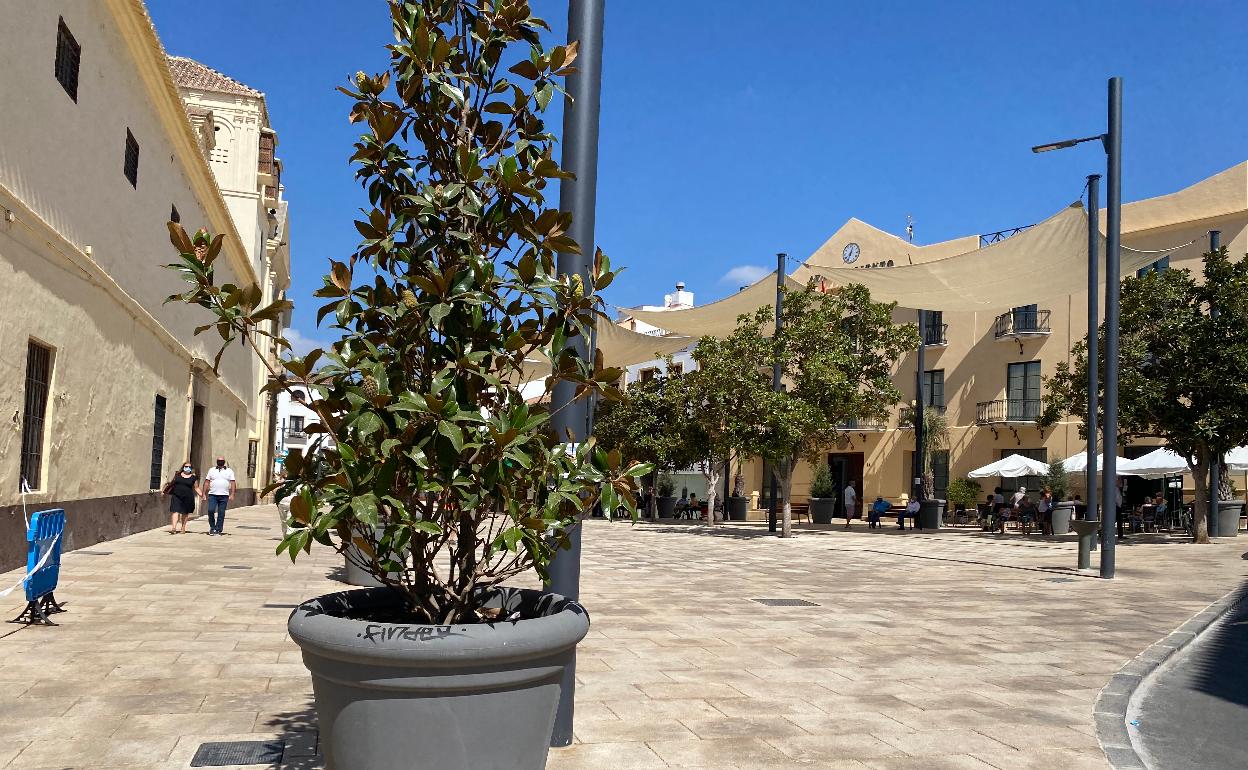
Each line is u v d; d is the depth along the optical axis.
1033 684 6.39
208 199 21.64
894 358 24.33
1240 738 5.34
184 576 10.85
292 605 8.77
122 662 6.07
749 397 23.27
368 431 2.88
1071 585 12.66
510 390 3.27
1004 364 32.03
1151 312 20.58
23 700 5.10
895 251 35.06
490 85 3.64
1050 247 18.05
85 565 11.52
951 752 4.75
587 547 18.88
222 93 28.88
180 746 4.35
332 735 2.89
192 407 21.17
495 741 2.85
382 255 3.35
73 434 12.81
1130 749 4.88
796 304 23.84
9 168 10.22
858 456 38.00
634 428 30.66
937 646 7.78
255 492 33.47
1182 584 12.77
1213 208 26.72
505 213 3.38
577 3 4.84
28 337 10.95
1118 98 14.04
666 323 27.95
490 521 3.29
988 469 27.84
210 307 3.14
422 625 2.81
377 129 3.35
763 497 41.31
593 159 4.79
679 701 5.61
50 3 11.25
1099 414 21.45
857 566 15.43
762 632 8.25
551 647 2.91
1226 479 25.45
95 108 13.21
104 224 13.86
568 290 3.40
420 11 3.39
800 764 4.46
